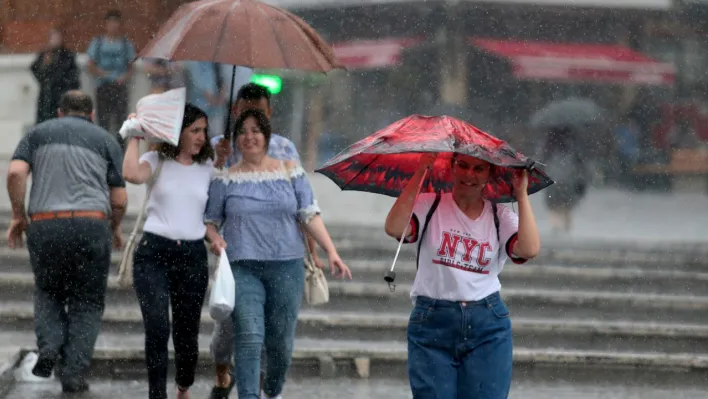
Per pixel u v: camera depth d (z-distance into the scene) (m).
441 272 17.58
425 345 17.69
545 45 91.50
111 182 24.36
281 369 22.19
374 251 36.78
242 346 21.16
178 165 22.09
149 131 21.55
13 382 25.06
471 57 90.62
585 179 49.06
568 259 38.03
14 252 33.34
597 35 92.31
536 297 32.38
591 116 52.12
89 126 24.28
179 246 21.91
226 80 44.72
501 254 17.83
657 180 78.19
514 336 29.66
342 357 27.09
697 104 90.06
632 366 27.62
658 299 32.59
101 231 24.00
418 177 17.44
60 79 43.12
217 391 24.11
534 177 17.75
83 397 24.00
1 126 55.41
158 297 21.94
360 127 84.88
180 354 22.77
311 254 22.75
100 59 47.06
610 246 41.16
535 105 91.62
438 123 17.41
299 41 22.12
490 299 17.67
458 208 17.70
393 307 31.58
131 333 28.92
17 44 61.53
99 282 24.28
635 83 91.44
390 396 25.23
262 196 21.56
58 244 23.73
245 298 21.36
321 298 22.58
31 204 23.95
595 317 32.38
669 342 29.94
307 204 21.83
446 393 17.59
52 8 61.97
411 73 88.75
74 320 24.17
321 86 80.00
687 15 91.50
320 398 24.86
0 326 29.03
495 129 89.62
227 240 21.73
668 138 86.56
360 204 50.56
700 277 35.53
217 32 21.69
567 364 27.62
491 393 17.62
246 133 21.58
